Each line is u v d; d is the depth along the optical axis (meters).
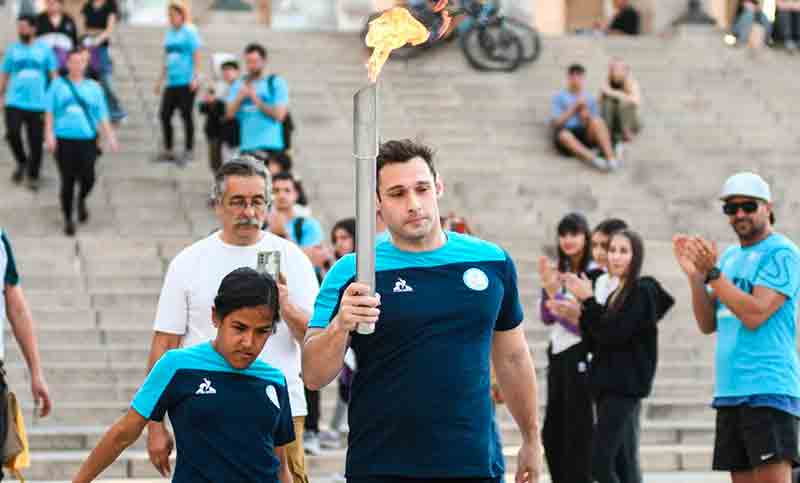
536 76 27.64
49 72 22.08
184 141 24.27
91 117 20.77
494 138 25.42
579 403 12.14
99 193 22.08
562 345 12.21
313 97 25.94
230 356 7.55
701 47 29.58
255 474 7.55
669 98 27.53
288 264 8.90
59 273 19.70
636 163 25.14
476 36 27.78
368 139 6.60
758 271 10.43
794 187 25.11
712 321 10.88
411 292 7.03
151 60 26.52
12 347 17.55
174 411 7.59
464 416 7.00
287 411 7.77
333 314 7.17
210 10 30.97
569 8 41.22
